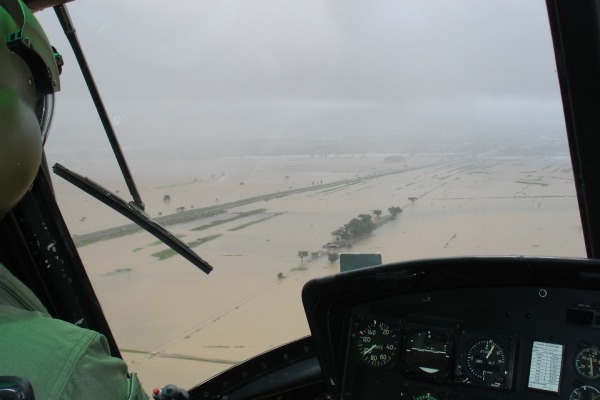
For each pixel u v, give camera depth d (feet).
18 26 4.03
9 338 2.80
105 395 2.98
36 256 8.02
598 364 6.38
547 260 6.40
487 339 6.85
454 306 7.11
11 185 3.53
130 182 7.45
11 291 3.25
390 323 7.37
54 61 4.48
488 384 6.79
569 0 6.99
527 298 6.76
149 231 7.31
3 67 3.55
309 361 8.15
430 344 7.09
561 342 6.56
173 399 5.81
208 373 8.09
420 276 7.04
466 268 6.80
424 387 7.18
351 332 7.59
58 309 8.30
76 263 8.18
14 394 2.30
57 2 6.69
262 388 8.16
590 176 7.70
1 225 7.70
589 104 7.37
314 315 7.38
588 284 6.43
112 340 8.48
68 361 2.85
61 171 6.79
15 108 3.54
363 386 7.51
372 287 7.26
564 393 6.46
